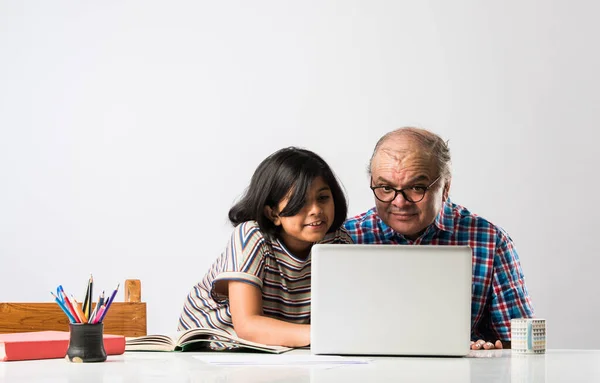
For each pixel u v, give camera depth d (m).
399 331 1.43
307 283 1.97
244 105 3.69
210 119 3.70
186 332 1.51
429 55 3.62
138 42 3.75
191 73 3.72
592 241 3.51
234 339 1.49
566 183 3.53
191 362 1.28
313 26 3.68
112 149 3.72
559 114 3.56
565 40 3.57
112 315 1.94
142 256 3.67
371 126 3.62
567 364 1.30
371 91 3.63
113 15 3.77
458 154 3.59
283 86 3.67
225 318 2.01
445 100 3.60
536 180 3.54
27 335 1.40
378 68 3.64
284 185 1.89
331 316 1.44
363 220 2.39
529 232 3.54
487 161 3.57
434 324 1.43
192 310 2.10
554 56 3.57
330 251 1.45
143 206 3.69
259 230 1.92
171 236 3.67
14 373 1.10
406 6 3.64
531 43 3.58
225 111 3.69
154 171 3.70
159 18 3.75
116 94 3.74
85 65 3.77
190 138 3.70
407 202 2.21
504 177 3.56
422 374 1.13
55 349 1.32
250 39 3.70
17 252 3.71
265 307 1.94
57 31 3.78
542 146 3.55
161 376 1.06
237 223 2.02
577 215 3.52
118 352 1.41
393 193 2.23
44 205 3.72
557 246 3.52
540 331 1.52
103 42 3.77
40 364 1.23
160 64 3.73
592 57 3.55
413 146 2.22
